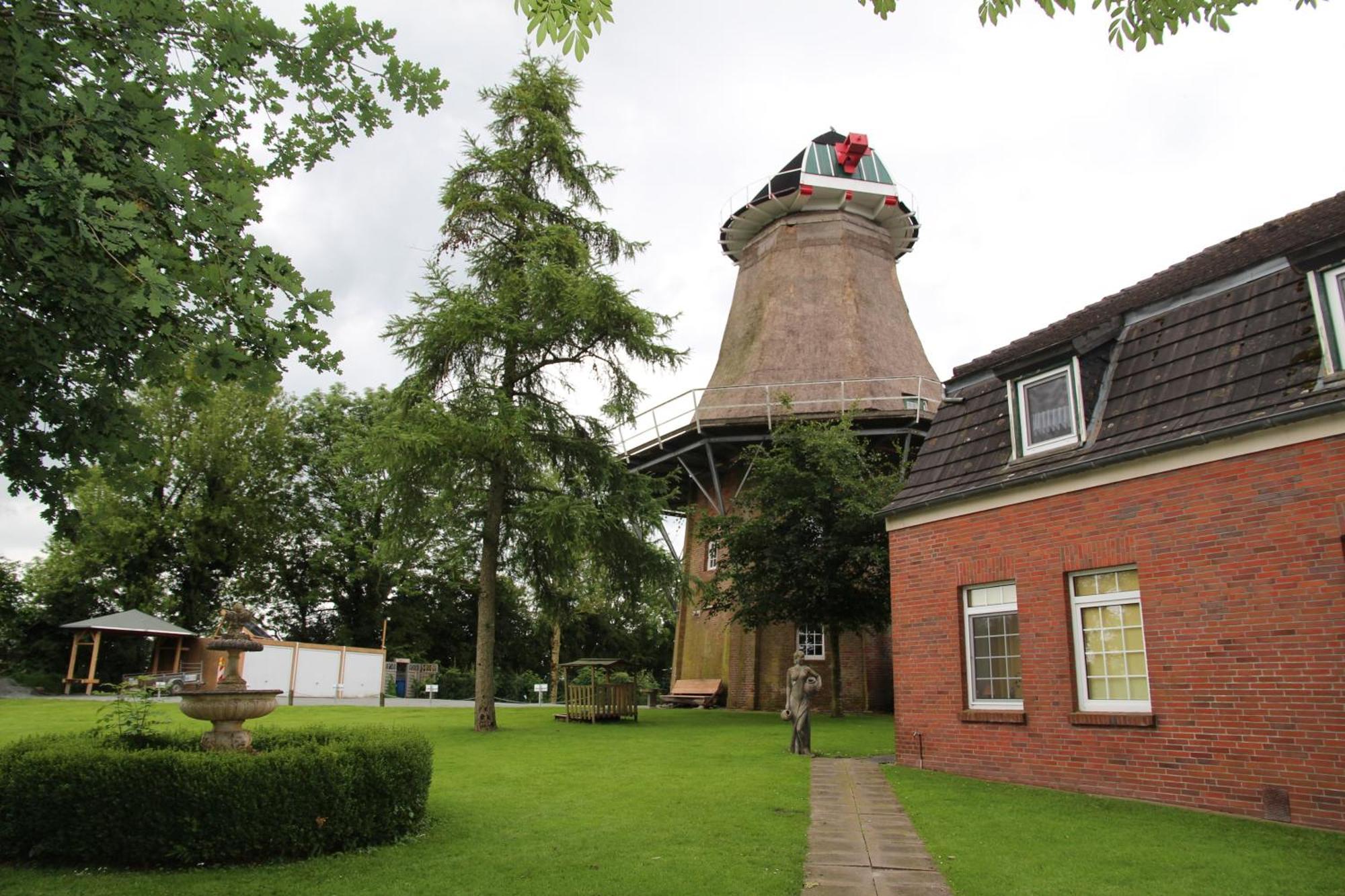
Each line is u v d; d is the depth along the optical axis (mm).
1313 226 9766
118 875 6574
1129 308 11117
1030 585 10969
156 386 6180
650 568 20734
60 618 41031
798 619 21828
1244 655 8648
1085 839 7762
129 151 5055
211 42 5621
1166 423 9703
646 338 19484
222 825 6871
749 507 23484
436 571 48000
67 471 6492
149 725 8945
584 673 22062
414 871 6723
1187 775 9031
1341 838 7547
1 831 6934
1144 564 9664
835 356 30109
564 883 6375
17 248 4863
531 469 20109
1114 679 10047
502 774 11523
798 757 13422
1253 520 8703
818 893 6230
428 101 6289
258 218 5402
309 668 35500
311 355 5809
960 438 12883
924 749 12203
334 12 5941
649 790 10320
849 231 32656
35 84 4824
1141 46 5582
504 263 20422
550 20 4820
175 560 42312
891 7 5238
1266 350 9141
